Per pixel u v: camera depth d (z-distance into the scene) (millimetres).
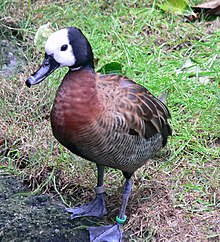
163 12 6602
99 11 6621
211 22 6496
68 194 4625
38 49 6051
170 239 4211
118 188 4602
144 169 4758
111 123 3873
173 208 4410
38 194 4625
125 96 4043
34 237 4211
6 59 6004
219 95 5398
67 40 3801
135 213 4406
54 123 3912
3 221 4324
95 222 4383
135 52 5988
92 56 3889
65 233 4258
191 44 6203
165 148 4934
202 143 5027
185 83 5578
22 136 5051
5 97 5426
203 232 4242
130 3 6711
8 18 6359
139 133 4035
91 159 4043
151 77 5660
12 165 4871
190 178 4707
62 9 6582
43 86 5492
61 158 4801
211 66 5809
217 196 4527
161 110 4324
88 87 3805
